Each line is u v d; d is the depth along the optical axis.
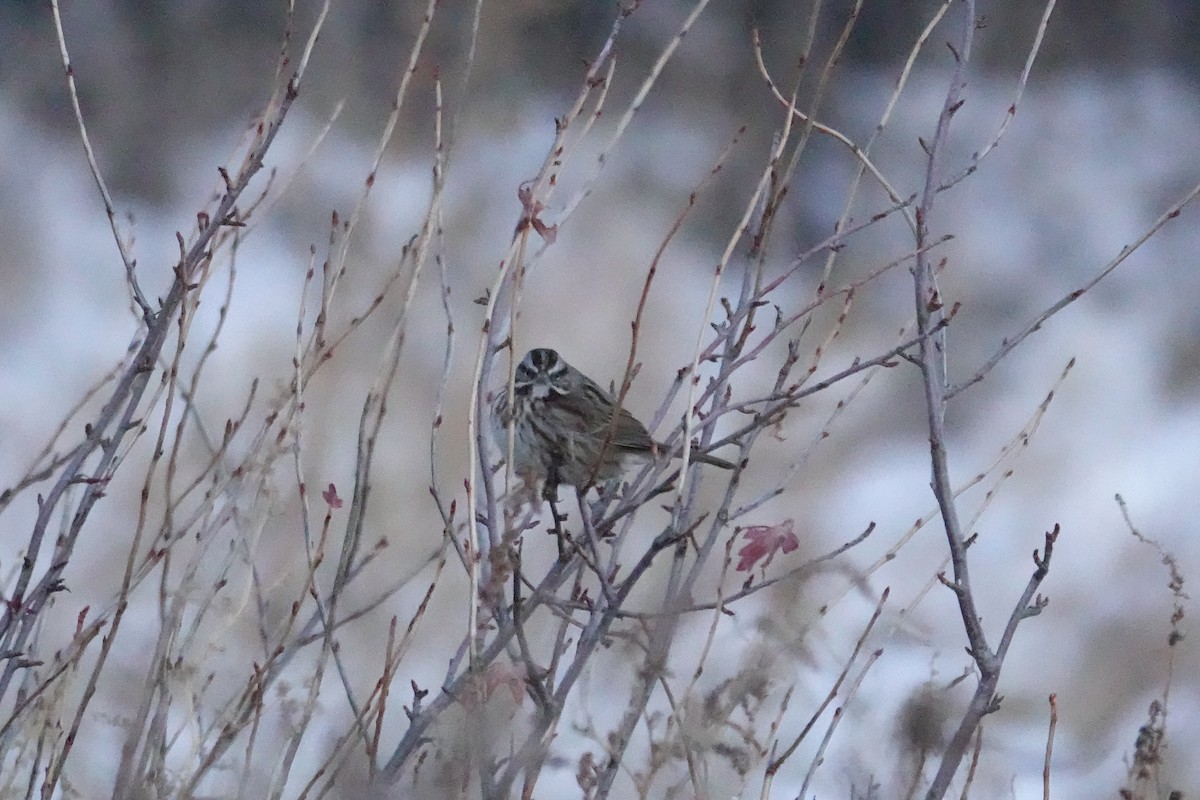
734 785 6.76
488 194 18.69
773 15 22.95
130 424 6.43
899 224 19.88
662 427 14.44
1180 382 16.81
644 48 21.95
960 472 15.00
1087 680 11.26
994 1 24.41
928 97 22.83
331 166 19.16
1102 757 10.20
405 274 15.05
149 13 21.53
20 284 16.86
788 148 21.00
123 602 6.02
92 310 16.78
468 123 20.06
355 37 21.41
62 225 18.42
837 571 7.51
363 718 6.25
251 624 8.40
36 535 6.23
